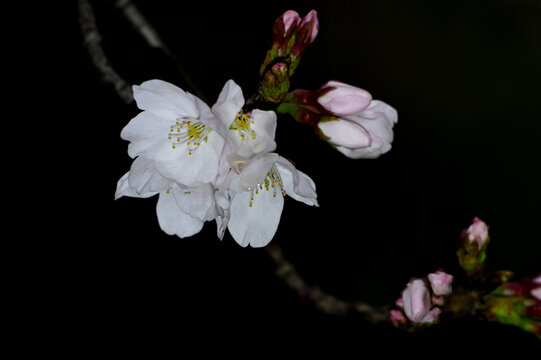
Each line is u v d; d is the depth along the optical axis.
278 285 0.70
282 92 0.54
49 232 0.71
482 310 0.57
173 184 0.54
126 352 0.69
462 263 0.58
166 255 0.71
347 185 0.74
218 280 0.70
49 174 0.72
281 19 0.55
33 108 0.72
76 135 0.72
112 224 0.71
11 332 0.69
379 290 0.72
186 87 0.62
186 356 0.69
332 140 0.55
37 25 0.73
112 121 0.72
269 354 0.69
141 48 0.64
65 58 0.72
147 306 0.70
